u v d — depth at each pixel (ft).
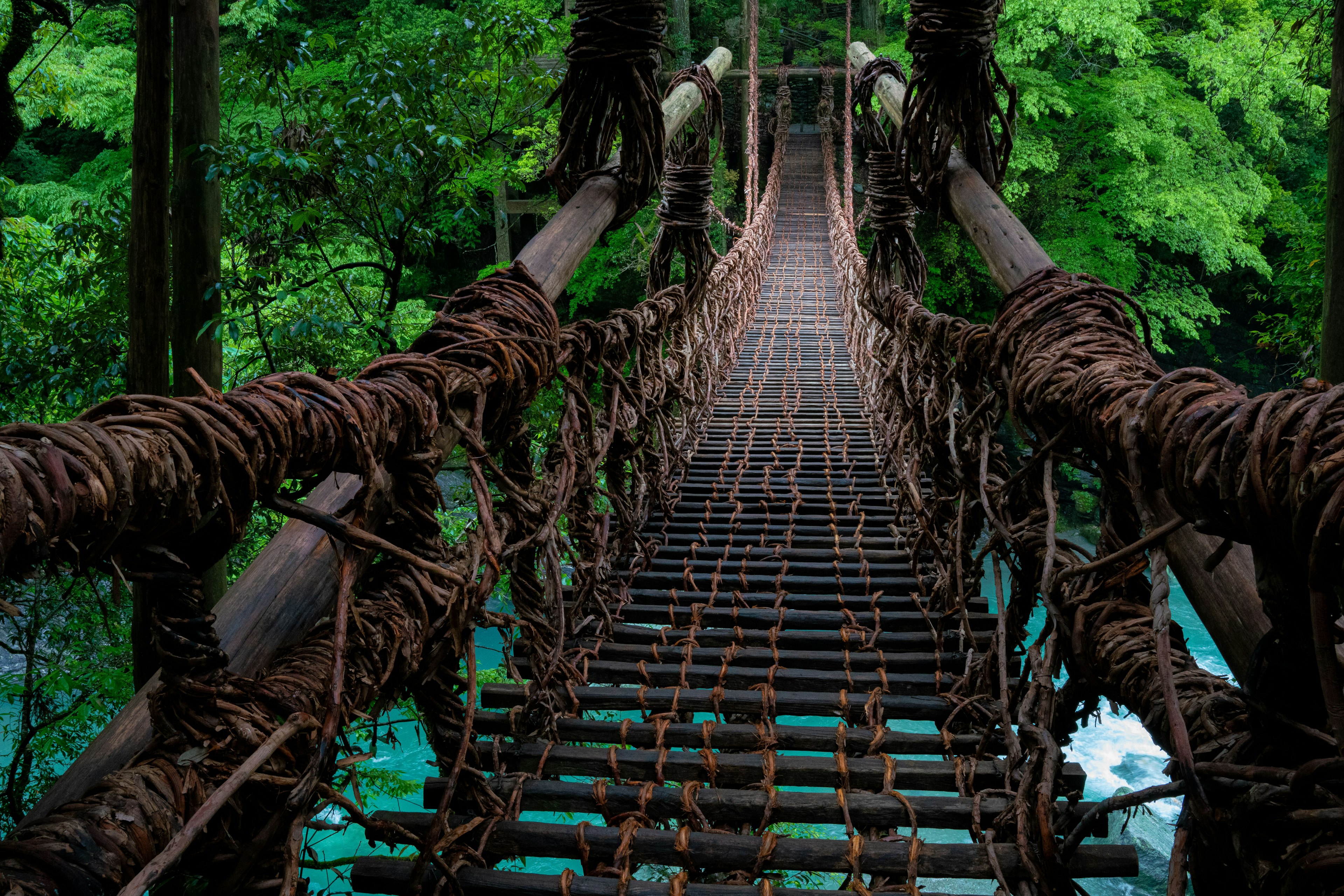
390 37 16.70
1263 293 58.59
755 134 40.50
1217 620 3.65
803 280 38.01
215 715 2.76
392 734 4.44
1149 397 2.94
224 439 2.51
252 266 15.71
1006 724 5.14
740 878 4.77
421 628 3.78
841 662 7.52
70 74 35.24
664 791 5.30
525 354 4.73
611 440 7.35
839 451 15.07
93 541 2.17
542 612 5.97
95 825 2.38
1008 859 4.66
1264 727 2.73
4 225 16.98
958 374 5.77
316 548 3.90
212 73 12.66
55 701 14.84
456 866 4.69
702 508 12.07
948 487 7.77
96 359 14.97
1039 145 45.73
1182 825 2.96
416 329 19.30
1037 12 41.91
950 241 51.90
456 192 17.12
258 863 3.02
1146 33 48.98
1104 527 4.11
